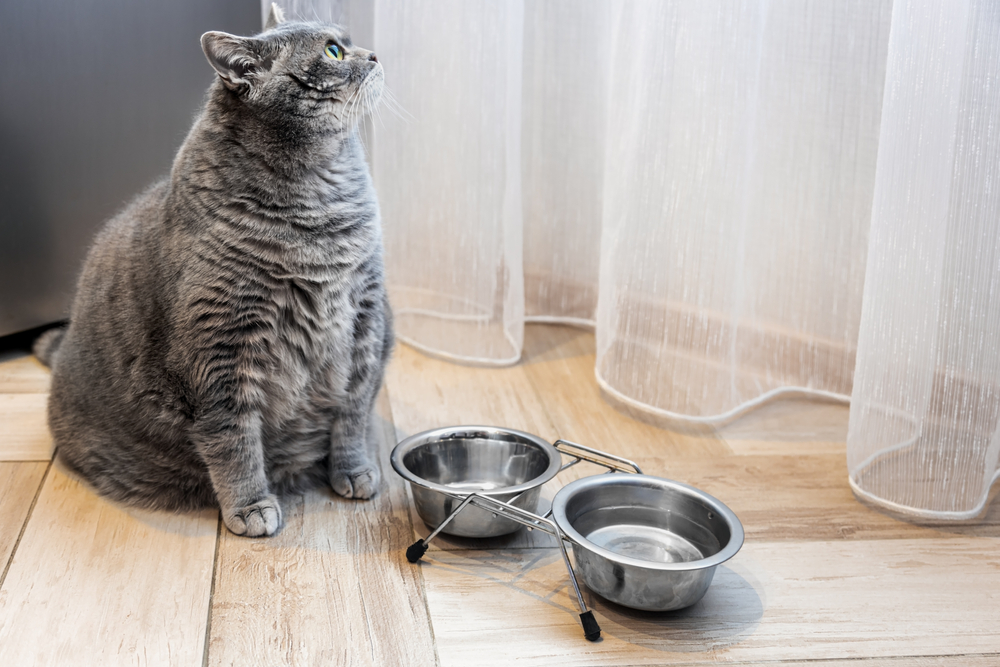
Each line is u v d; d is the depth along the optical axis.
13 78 1.65
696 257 1.55
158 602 1.11
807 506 1.39
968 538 1.32
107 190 1.83
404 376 1.85
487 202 1.80
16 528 1.26
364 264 1.31
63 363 1.41
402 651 1.04
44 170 1.74
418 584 1.17
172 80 1.83
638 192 1.57
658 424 1.67
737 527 1.11
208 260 1.19
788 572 1.22
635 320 1.66
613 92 1.62
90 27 1.70
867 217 1.66
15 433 1.54
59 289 1.84
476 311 1.89
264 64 1.21
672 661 1.03
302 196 1.22
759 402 1.78
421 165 1.83
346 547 1.25
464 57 1.71
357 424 1.41
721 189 1.50
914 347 1.32
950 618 1.13
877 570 1.23
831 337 1.78
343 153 1.29
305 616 1.09
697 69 1.43
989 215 1.24
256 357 1.25
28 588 1.13
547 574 1.20
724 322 1.59
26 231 1.76
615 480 1.22
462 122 1.75
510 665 1.02
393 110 1.72
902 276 1.31
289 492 1.41
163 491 1.35
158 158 1.87
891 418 1.37
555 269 2.11
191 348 1.21
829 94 1.60
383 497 1.40
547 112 1.96
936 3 1.19
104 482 1.36
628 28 1.56
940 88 1.22
